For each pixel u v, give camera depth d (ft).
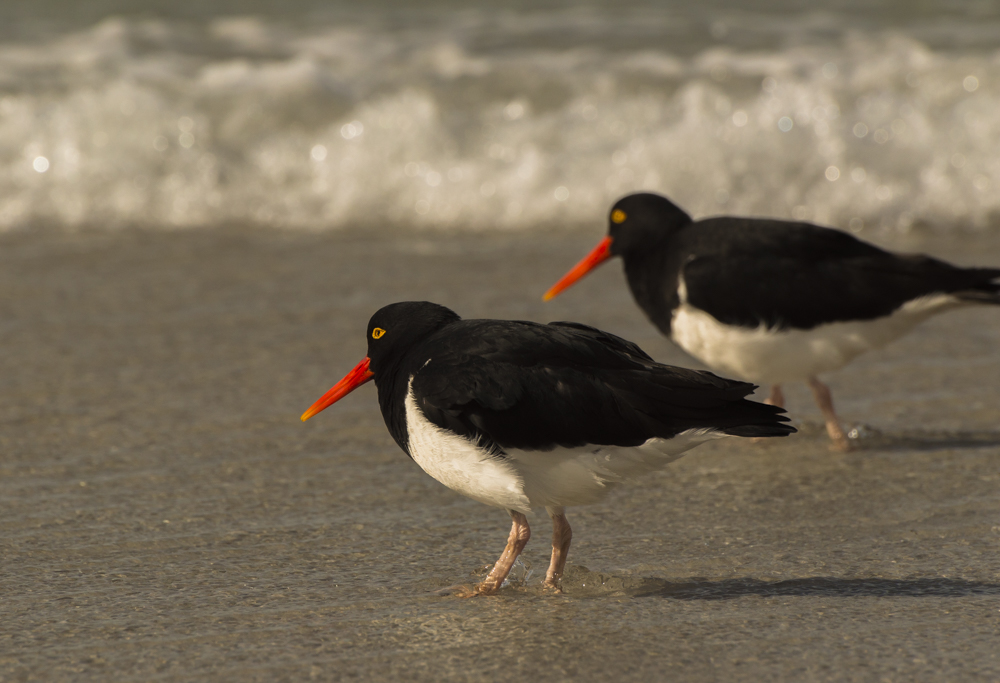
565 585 25.34
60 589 24.80
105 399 36.42
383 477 31.60
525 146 60.39
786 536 27.96
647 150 59.31
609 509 29.86
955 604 23.73
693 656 21.59
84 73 65.00
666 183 58.59
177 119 60.03
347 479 31.40
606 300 46.80
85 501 29.53
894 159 60.23
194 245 52.60
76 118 58.80
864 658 21.35
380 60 69.92
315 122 61.57
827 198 58.65
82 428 34.22
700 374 23.44
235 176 58.29
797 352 34.47
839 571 25.72
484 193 58.03
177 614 23.65
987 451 33.53
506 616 23.56
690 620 23.20
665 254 36.27
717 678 20.74
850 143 60.59
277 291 46.68
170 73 65.77
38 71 64.90
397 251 52.54
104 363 39.24
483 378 23.30
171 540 27.45
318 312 44.39
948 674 20.70
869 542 27.45
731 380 23.40
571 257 52.13
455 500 30.27
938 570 25.66
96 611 23.76
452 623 23.25
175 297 45.75
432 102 62.75
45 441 33.27
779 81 67.15
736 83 67.26
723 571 25.91
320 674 21.11
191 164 58.13
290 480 31.19
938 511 29.35
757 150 59.93
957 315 45.55
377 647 22.20
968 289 34.24
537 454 23.38
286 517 28.94
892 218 57.77
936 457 33.24
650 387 23.20
